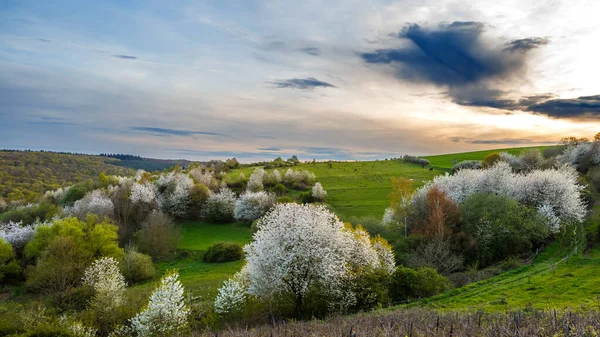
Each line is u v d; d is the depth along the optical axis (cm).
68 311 4031
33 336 2991
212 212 9038
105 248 5894
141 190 8656
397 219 6606
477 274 4125
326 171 13225
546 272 3762
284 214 3488
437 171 12338
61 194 10462
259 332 2339
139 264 5706
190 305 3641
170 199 9181
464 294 3259
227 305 3372
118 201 8469
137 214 8369
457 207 5741
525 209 5228
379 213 8325
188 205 9419
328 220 3666
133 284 5481
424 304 3195
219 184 11562
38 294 5197
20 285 5794
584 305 2405
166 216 7819
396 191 6800
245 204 8919
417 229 5625
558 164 8125
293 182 11656
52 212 8125
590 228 5338
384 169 13062
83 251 5506
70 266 4878
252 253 3481
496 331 1563
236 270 5719
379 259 3984
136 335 3338
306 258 3206
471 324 1794
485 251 4856
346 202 9419
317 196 9500
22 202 9931
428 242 4956
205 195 9419
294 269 3222
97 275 4459
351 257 3691
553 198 5566
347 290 3456
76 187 10106
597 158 7938
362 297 3456
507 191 6044
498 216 5034
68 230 5844
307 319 3272
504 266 4300
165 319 3158
